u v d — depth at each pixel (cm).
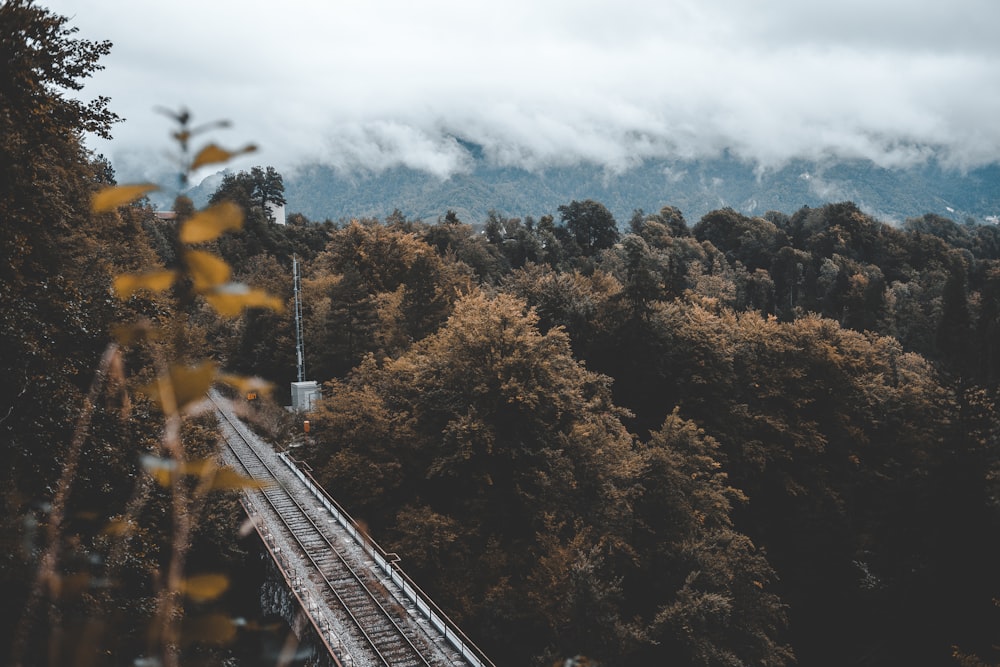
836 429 4994
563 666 430
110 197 116
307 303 5591
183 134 120
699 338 4703
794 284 11712
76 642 184
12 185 1455
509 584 2973
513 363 3447
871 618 3931
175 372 151
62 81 1571
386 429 3444
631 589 3105
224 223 129
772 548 4450
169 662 173
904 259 13125
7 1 1331
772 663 2953
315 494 3156
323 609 2269
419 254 5500
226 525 2428
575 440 3381
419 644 2122
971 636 3188
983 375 7075
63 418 1317
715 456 4381
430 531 3006
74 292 1541
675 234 14050
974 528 3422
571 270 9762
